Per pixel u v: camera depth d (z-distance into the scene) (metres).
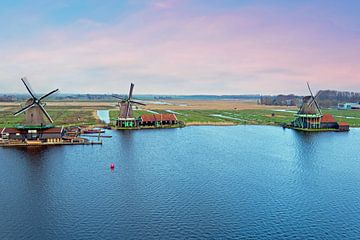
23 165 71.31
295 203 49.97
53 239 38.62
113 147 92.31
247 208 47.88
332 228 41.69
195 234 39.91
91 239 38.66
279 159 78.81
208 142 102.25
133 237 39.12
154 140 104.81
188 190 55.50
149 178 62.16
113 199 51.06
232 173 66.06
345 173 66.69
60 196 52.25
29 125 96.62
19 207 47.78
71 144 95.88
